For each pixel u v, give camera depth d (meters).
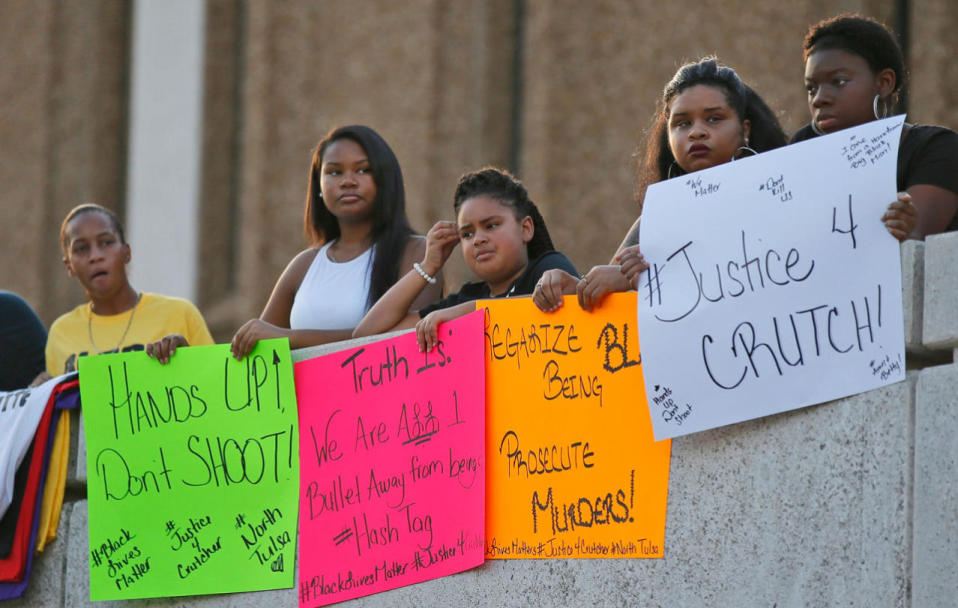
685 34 23.19
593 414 7.71
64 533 9.70
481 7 25.06
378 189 9.96
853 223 7.06
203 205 27.52
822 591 6.89
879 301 6.94
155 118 28.41
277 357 8.92
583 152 23.86
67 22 29.94
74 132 29.48
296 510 8.73
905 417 6.78
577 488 7.70
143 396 9.36
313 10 26.70
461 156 25.03
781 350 7.13
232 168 27.59
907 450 6.75
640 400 7.61
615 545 7.54
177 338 9.34
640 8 23.67
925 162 7.98
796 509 7.03
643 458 7.54
